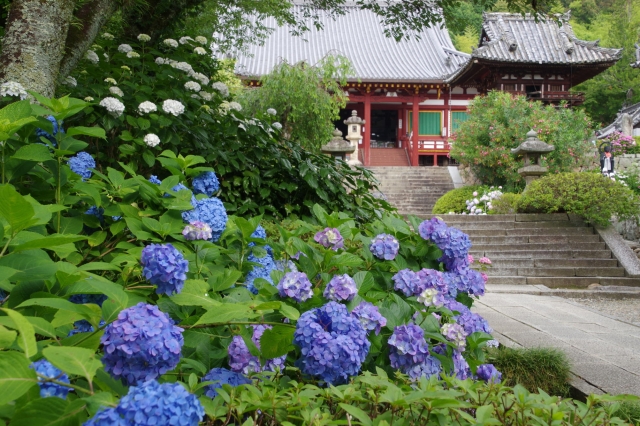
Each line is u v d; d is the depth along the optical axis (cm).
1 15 483
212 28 880
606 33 4372
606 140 2097
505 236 1134
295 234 251
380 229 262
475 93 2744
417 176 2242
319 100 1394
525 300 812
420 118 2767
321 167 519
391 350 185
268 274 234
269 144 507
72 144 242
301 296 186
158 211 229
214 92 524
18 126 201
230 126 487
